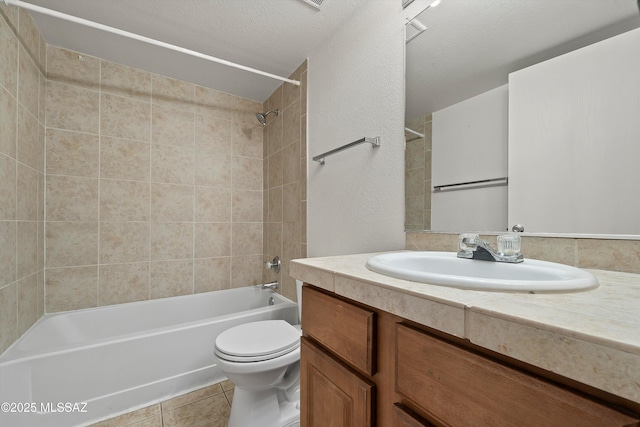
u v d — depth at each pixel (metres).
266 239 2.47
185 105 2.19
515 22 0.88
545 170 0.79
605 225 0.68
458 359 0.41
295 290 2.02
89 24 1.27
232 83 2.22
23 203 1.42
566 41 0.76
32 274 1.53
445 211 1.04
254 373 1.16
